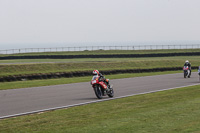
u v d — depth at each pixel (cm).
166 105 3675
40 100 4406
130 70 11169
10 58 19238
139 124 2652
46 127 2617
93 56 19512
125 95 4866
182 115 3039
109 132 2398
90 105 3841
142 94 4878
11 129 2573
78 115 3142
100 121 2803
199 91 5181
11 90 5750
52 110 3556
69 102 4181
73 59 18325
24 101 4319
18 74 8544
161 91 5275
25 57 19325
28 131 2491
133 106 3666
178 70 12606
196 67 13075
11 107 3806
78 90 5691
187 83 6812
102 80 4591
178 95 4659
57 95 4975
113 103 3966
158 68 12050
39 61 16475
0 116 3212
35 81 7800
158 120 2811
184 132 2370
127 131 2416
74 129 2514
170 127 2536
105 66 12631
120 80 7819
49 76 9125
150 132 2383
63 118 2998
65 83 7188
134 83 6950
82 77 9406
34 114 3303
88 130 2472
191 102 3888
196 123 2672
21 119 2992
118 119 2878
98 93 4569
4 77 8150
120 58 19150
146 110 3347
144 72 11600
